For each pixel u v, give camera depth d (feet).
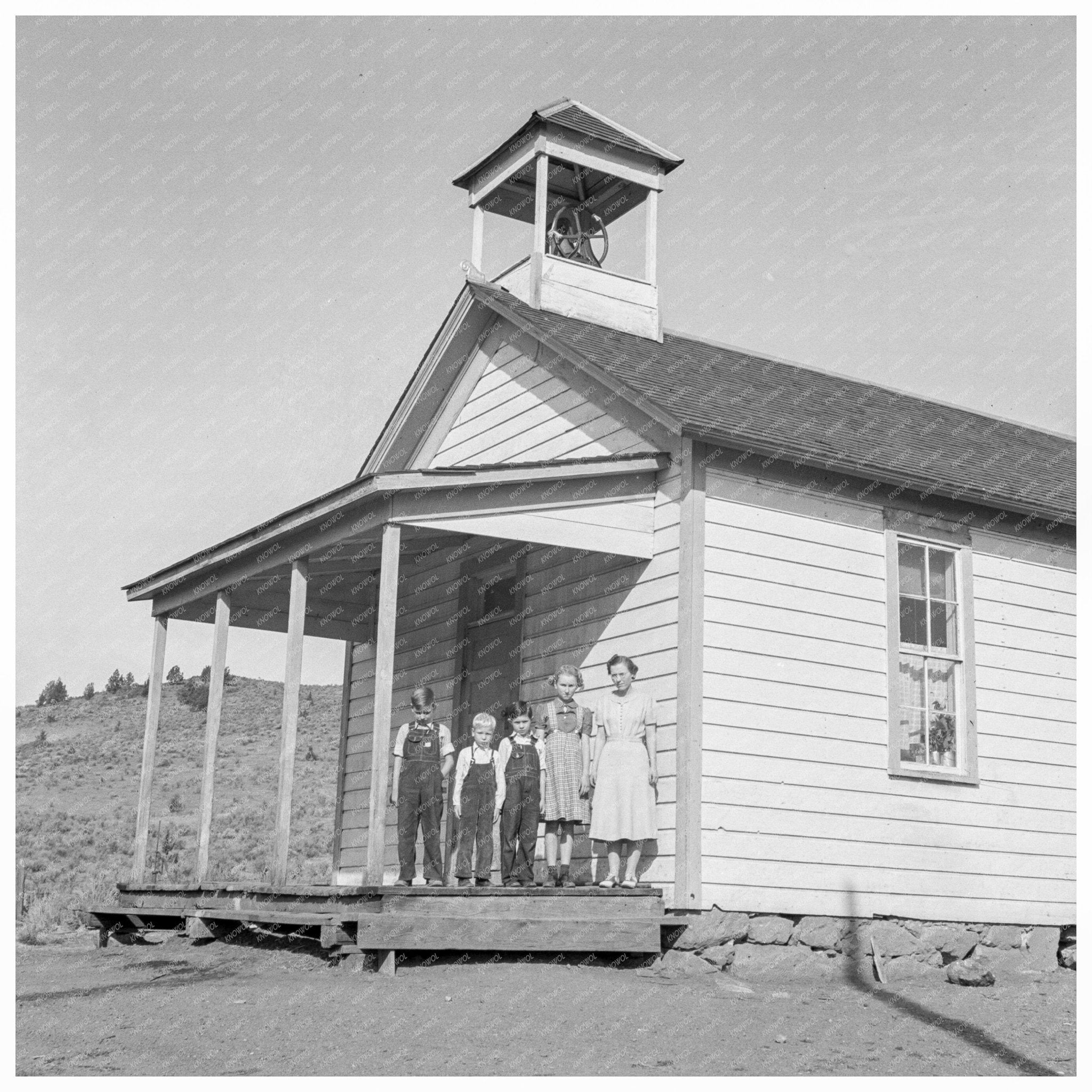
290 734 39.11
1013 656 45.70
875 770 40.91
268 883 41.14
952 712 44.04
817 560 41.11
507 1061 23.36
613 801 36.45
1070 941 44.57
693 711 37.27
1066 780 45.80
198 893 41.57
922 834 41.60
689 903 35.96
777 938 37.52
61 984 32.07
